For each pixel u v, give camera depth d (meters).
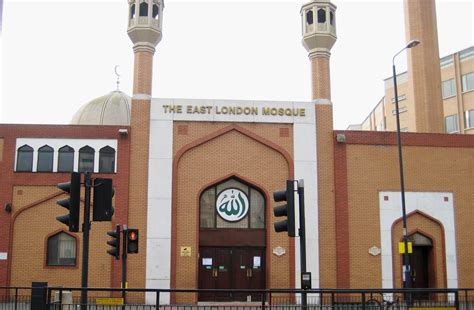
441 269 25.14
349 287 24.34
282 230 11.45
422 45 34.09
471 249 25.42
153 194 24.33
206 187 24.69
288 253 24.39
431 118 33.34
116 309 14.24
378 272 24.66
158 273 23.84
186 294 23.84
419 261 25.58
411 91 34.44
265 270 24.48
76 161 24.52
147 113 24.84
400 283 24.77
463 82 48.06
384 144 25.50
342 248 24.55
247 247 24.67
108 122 31.97
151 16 25.28
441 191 25.58
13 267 23.94
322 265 24.39
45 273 23.94
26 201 24.31
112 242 19.06
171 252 24.03
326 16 26.08
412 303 14.43
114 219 24.09
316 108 25.48
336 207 24.81
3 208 24.19
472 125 46.78
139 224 24.12
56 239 24.36
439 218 25.41
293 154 25.03
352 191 25.05
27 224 24.23
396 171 25.39
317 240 24.50
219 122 25.03
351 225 24.83
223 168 24.81
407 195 25.38
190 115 24.95
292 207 11.33
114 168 24.56
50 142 24.66
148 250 23.95
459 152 25.92
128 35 25.52
